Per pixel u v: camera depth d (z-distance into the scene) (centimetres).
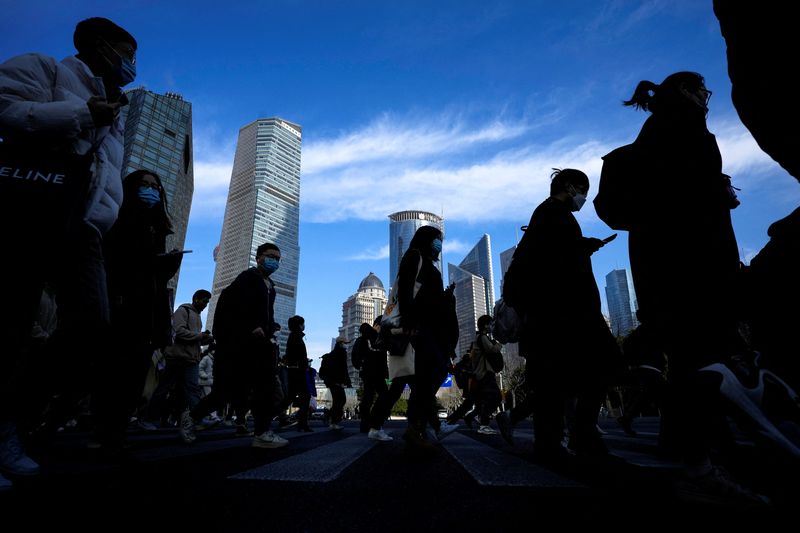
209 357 1047
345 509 141
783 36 143
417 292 328
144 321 291
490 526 121
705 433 151
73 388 238
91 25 246
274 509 140
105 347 270
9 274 164
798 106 142
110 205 233
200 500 152
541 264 290
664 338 182
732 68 161
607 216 226
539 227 302
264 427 367
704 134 205
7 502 143
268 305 404
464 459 287
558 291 281
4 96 192
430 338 318
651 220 197
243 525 120
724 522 124
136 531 112
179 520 124
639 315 202
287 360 759
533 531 115
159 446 386
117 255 284
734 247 187
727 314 173
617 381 275
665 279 184
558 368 273
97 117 204
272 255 435
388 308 406
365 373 691
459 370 766
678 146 201
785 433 135
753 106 154
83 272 214
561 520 127
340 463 256
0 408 188
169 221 333
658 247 190
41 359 200
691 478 151
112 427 275
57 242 174
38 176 175
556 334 276
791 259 157
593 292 290
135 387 289
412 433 295
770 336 161
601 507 144
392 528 118
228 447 377
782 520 126
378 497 159
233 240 19125
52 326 328
